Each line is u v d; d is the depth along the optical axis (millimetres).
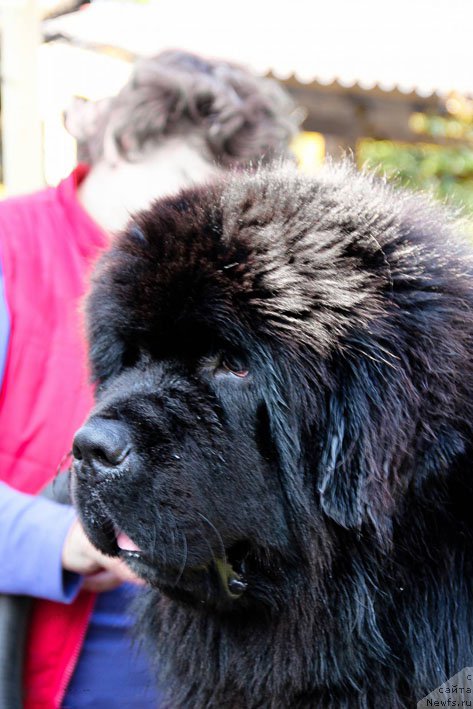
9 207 1840
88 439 1347
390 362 1276
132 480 1351
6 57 3443
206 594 1423
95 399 1604
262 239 1375
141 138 1873
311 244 1363
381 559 1336
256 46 5191
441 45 6031
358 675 1396
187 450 1375
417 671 1355
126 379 1477
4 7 3412
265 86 2082
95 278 1586
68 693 1779
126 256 1494
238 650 1487
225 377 1402
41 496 1659
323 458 1316
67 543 1563
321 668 1406
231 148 1938
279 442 1359
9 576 1575
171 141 1901
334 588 1380
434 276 1371
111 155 1892
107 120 1944
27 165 3506
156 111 1865
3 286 1707
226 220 1420
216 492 1378
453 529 1343
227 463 1378
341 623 1383
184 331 1403
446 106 5832
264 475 1386
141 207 1683
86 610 1721
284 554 1397
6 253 1737
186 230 1432
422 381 1275
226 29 5445
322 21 6066
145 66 1948
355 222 1401
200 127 1909
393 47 5785
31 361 1705
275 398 1352
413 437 1265
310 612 1394
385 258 1356
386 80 5105
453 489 1327
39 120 3529
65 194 1874
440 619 1349
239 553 1437
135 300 1439
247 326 1361
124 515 1363
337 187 1505
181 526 1363
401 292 1335
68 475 1632
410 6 6746
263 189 1480
